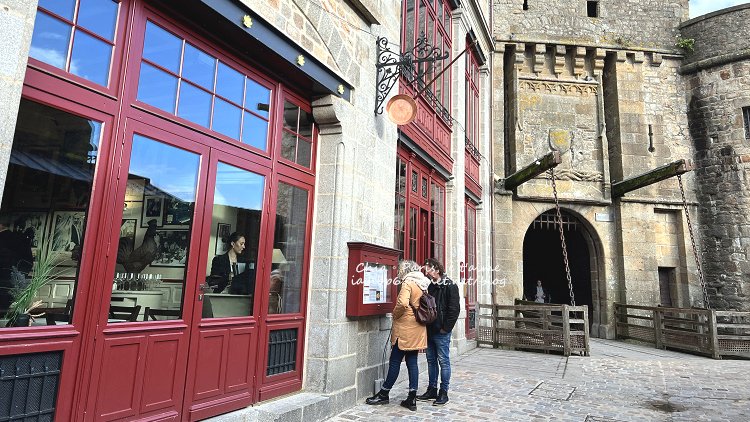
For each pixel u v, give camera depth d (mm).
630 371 7066
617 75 12797
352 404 4656
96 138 2775
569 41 12859
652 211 12273
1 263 2463
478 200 10922
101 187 2775
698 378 6637
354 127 4938
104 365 2715
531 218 12141
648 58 13086
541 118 12703
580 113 12812
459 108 9156
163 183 3176
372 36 5465
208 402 3381
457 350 8336
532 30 12898
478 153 11188
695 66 12820
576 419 4422
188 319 3268
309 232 4598
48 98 2539
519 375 6480
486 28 11383
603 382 6188
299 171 4496
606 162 12438
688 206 12367
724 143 12234
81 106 2695
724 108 12352
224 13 3354
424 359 6996
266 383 3951
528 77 12805
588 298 14141
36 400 2412
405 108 5199
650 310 10773
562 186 12266
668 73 13117
